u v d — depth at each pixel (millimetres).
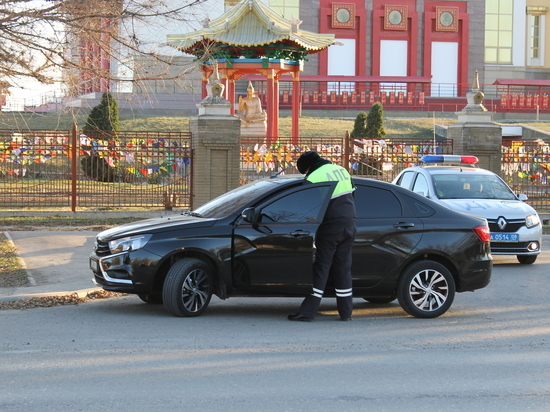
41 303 9312
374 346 7363
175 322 8344
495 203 13805
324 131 45375
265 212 8594
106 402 5383
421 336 7891
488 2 68875
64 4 11320
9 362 6523
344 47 65250
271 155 20453
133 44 11953
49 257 12734
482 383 6043
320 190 8594
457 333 8070
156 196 21203
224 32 28938
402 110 58625
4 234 15516
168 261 8633
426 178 14633
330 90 62406
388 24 65750
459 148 21094
